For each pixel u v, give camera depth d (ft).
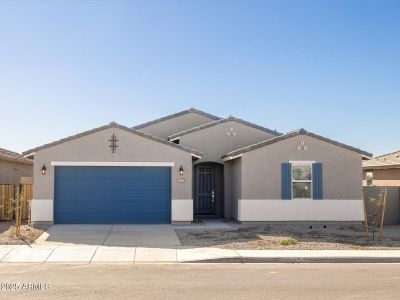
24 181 70.49
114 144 65.82
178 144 72.59
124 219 65.98
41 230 58.54
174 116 86.17
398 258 42.98
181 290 30.45
